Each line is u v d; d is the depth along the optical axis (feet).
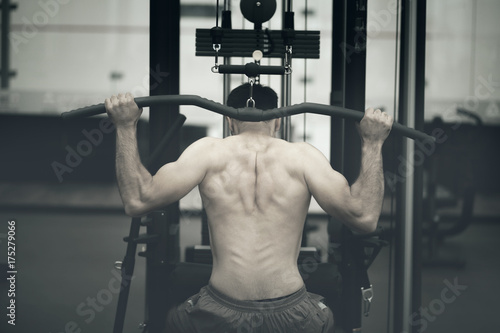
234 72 6.02
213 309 6.07
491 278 8.85
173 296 7.52
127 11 8.91
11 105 9.11
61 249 9.31
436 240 8.84
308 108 5.74
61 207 9.30
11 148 9.20
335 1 8.75
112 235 9.30
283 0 8.68
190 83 9.02
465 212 8.86
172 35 8.68
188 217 8.94
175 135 8.22
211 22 8.93
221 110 5.74
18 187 9.27
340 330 8.03
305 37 6.63
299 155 6.17
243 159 6.19
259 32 6.61
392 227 8.33
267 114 5.74
